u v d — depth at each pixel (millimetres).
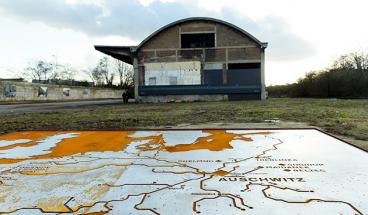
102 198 2404
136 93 22062
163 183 2754
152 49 21938
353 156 3662
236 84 21594
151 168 3279
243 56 21547
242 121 7605
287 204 2213
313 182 2709
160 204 2254
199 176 2951
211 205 2215
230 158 3652
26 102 28812
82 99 41125
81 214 2109
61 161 3650
